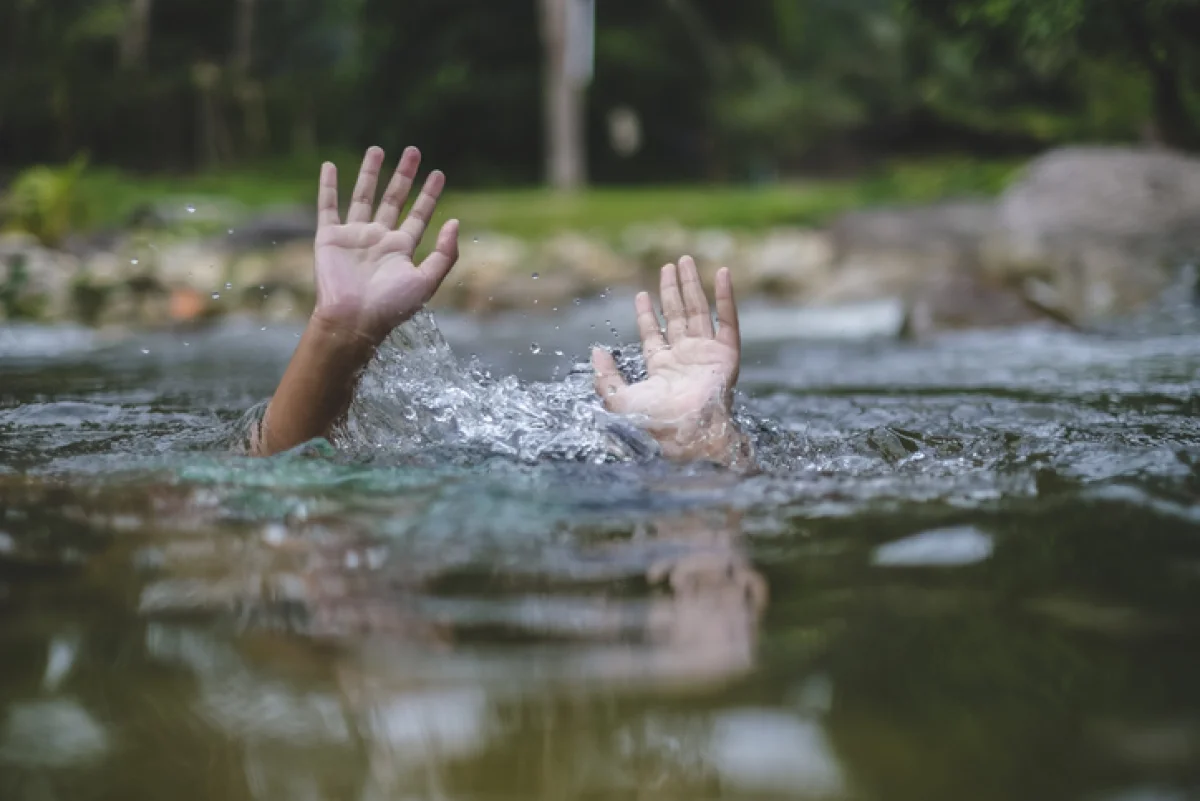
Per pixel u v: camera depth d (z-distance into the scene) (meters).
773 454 2.21
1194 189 8.66
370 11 25.09
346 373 2.21
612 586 1.36
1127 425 2.61
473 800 0.87
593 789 0.88
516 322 7.98
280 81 26.05
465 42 24.77
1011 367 4.23
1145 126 10.03
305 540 1.57
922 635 1.19
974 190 15.05
